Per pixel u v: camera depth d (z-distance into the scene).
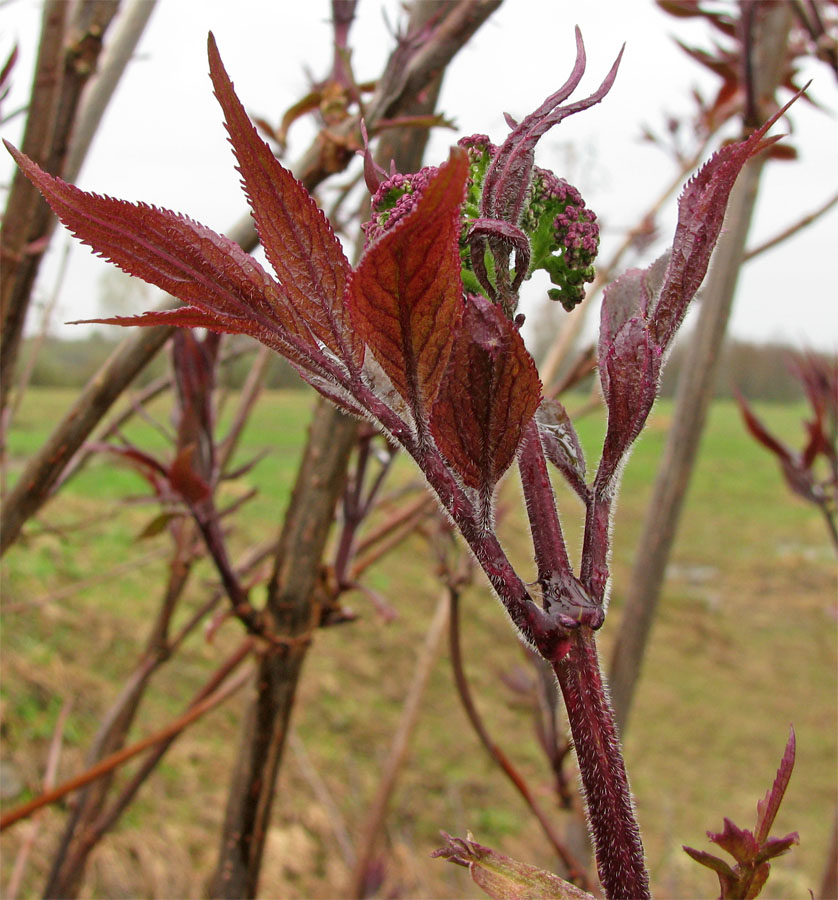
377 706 1.80
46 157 0.32
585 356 0.48
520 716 1.89
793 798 1.84
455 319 0.13
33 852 0.95
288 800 1.38
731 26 0.47
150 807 1.21
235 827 0.34
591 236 0.16
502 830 1.44
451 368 0.12
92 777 0.41
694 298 0.16
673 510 0.44
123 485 2.28
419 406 0.13
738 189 0.45
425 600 2.31
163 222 0.14
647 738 2.03
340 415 0.33
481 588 2.43
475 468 0.13
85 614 1.56
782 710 2.27
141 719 1.41
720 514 4.52
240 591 0.33
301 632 0.34
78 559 1.76
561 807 0.44
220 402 0.45
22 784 1.08
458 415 0.13
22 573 1.59
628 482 4.38
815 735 2.15
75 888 0.51
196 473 0.32
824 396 0.48
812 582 3.43
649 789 1.77
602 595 0.14
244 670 0.51
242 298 0.14
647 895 0.14
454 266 0.12
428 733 1.75
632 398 0.15
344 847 0.77
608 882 0.14
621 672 0.44
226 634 1.74
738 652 2.67
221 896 0.34
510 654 2.15
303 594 0.33
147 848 1.11
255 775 0.34
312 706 1.73
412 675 1.95
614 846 0.14
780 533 4.21
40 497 0.33
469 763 1.67
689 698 2.29
